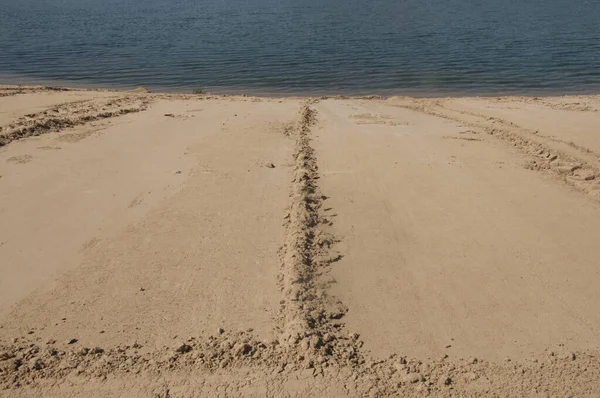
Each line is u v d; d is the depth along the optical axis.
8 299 7.17
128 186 10.68
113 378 5.83
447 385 5.74
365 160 12.29
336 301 7.14
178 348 6.20
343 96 21.58
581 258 8.15
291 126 15.16
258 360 6.07
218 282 7.55
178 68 28.02
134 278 7.64
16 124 14.10
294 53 31.28
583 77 25.16
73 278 7.64
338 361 6.06
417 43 33.72
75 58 30.62
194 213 9.59
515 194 10.41
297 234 8.59
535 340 6.44
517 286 7.48
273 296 7.23
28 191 10.28
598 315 6.88
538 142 13.43
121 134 13.95
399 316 6.87
